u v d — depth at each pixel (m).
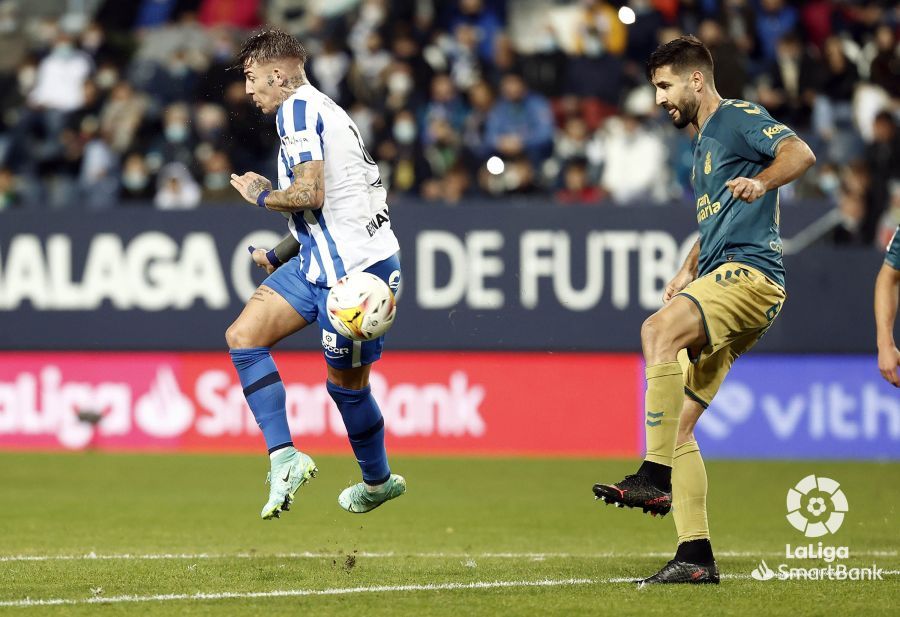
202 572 22.31
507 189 49.38
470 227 44.31
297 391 45.03
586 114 53.91
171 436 45.81
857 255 44.00
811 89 53.09
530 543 27.11
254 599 19.44
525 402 44.84
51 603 19.06
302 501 34.53
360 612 18.33
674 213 43.91
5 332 46.06
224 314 45.25
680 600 19.25
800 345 44.25
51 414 46.22
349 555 24.52
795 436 44.47
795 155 19.42
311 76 54.47
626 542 27.36
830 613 18.33
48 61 58.28
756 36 54.88
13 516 31.27
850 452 44.31
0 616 18.06
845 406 44.28
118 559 24.06
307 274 21.61
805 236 44.47
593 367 44.69
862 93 53.44
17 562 23.61
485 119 51.62
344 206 21.39
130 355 45.91
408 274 44.56
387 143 51.38
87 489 36.59
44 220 45.81
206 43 59.44
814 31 56.03
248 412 45.47
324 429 45.00
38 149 55.25
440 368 44.88
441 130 51.50
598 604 18.92
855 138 51.00
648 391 20.06
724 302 20.30
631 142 50.19
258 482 38.12
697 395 21.16
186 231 45.31
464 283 44.41
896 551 25.62
